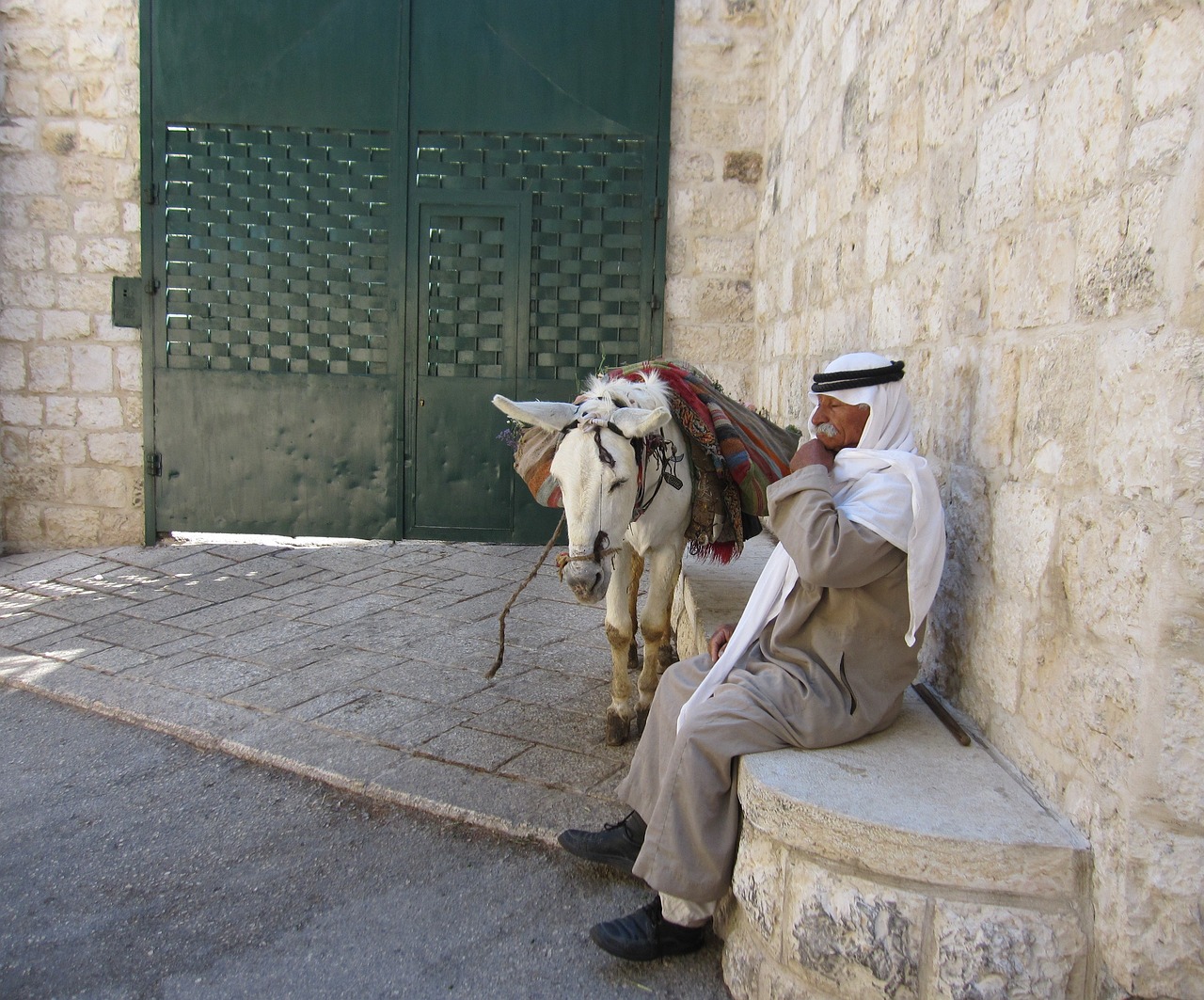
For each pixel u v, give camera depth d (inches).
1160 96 69.6
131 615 214.7
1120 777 73.2
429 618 210.8
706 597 160.6
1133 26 73.0
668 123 272.2
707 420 134.1
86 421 277.6
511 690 167.2
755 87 272.2
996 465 96.2
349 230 272.8
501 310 276.1
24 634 201.8
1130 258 73.0
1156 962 72.2
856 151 160.7
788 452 157.2
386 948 99.4
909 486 90.4
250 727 152.0
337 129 270.2
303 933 102.0
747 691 93.1
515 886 110.7
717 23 270.7
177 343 275.3
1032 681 87.5
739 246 277.6
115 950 99.1
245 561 262.2
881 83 144.8
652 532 131.0
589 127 272.4
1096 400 77.5
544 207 274.1
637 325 278.2
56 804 131.1
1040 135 88.2
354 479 280.2
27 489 278.5
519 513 280.1
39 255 271.9
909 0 131.0
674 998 92.2
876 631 94.1
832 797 83.8
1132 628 72.4
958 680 105.4
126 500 281.3
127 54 268.1
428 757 140.0
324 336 276.2
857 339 159.0
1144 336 71.0
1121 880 72.7
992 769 90.9
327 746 144.6
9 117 267.7
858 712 94.1
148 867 115.1
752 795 87.3
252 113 269.3
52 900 108.2
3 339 273.4
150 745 150.1
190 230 272.1
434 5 268.1
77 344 275.1
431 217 273.0
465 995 92.3
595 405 115.6
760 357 271.7
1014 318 92.9
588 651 189.2
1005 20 96.8
